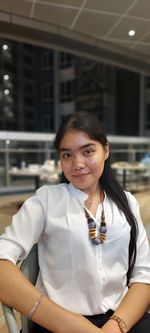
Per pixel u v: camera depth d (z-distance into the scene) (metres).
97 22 4.41
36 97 9.31
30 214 0.84
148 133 9.43
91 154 0.87
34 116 9.24
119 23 4.43
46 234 0.85
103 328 0.74
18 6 3.93
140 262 0.93
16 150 6.14
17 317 0.72
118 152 7.55
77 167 0.86
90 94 10.09
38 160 6.40
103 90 9.80
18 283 0.70
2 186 6.05
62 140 0.88
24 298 0.69
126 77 9.41
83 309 0.82
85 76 10.09
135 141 8.00
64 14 4.16
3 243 0.78
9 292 0.70
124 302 0.82
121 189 0.99
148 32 4.81
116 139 7.42
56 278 0.84
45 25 4.65
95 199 0.93
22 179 6.29
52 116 9.71
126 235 0.88
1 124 8.51
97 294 0.82
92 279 0.81
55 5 3.85
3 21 4.43
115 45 5.61
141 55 6.30
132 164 6.82
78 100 10.19
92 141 0.87
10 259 0.75
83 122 0.87
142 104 9.38
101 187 0.96
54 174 4.41
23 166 5.92
